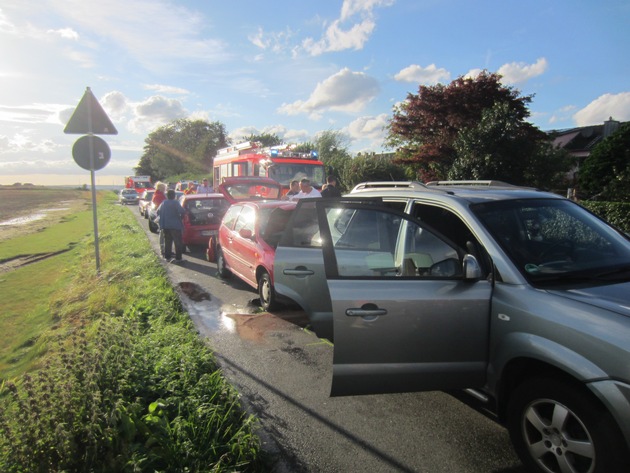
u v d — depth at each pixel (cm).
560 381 258
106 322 474
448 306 300
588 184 1736
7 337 631
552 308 266
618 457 231
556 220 354
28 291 885
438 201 368
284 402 392
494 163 1350
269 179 1315
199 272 967
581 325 249
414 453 318
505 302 291
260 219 738
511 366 292
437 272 315
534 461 275
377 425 354
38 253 1366
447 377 305
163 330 519
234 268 818
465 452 318
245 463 290
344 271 326
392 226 365
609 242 350
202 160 7519
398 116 1842
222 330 585
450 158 1653
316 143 2850
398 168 2056
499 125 1380
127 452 272
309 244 477
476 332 301
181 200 1243
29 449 255
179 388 377
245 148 1736
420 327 302
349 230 364
